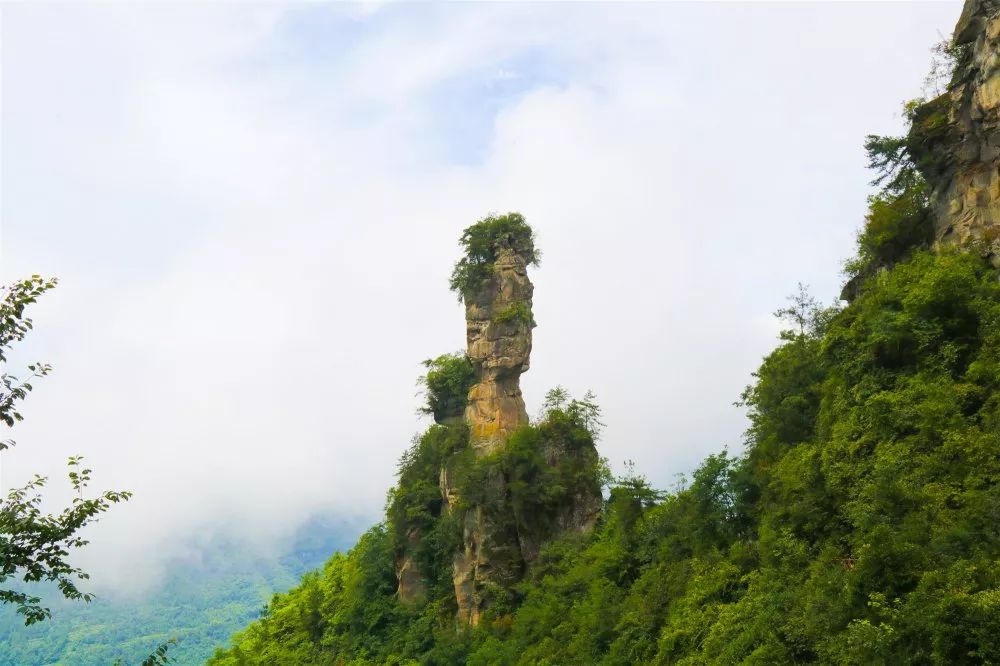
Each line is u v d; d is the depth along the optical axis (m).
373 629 88.69
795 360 55.69
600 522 77.62
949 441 36.84
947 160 49.03
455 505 82.19
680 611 50.09
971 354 41.78
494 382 87.06
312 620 103.50
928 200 51.56
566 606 65.75
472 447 84.69
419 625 81.88
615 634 56.22
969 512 33.34
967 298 43.00
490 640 69.56
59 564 18.72
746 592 46.19
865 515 36.50
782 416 52.66
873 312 47.09
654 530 60.91
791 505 45.94
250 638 116.00
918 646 28.95
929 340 42.81
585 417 83.69
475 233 91.50
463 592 78.81
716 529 53.41
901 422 40.66
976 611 27.69
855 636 30.33
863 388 45.50
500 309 88.62
